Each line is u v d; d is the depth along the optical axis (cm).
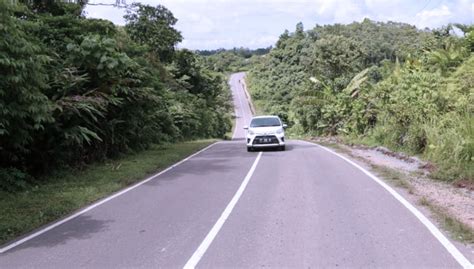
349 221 770
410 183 1136
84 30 1648
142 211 901
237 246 646
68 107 1305
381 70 3622
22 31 1009
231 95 10375
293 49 7988
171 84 3900
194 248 644
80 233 750
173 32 3866
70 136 1341
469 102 1688
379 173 1305
